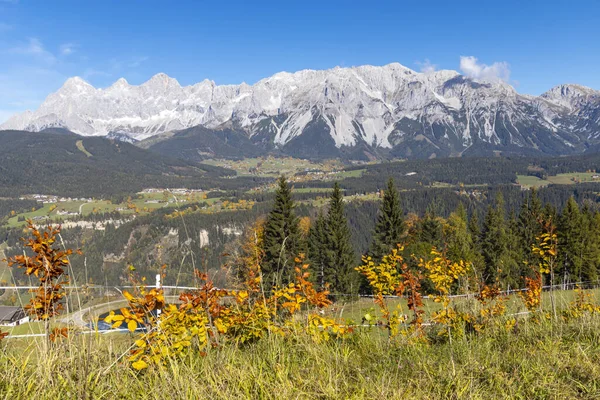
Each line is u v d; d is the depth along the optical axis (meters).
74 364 3.23
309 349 4.09
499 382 3.34
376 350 4.57
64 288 3.71
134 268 4.19
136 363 3.30
